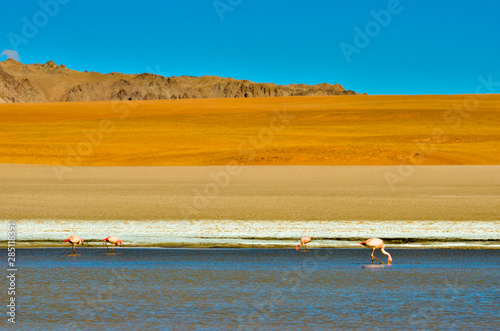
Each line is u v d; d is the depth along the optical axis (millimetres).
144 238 75000
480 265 58344
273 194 129625
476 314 41312
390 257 58719
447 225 84750
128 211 100250
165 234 77812
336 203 111500
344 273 54875
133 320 40094
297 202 113062
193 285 49875
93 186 152125
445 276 53375
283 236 76375
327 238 75125
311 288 48875
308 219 90500
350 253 65562
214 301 44844
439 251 66438
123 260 61062
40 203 111938
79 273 54594
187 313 41688
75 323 39250
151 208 104375
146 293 47188
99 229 81688
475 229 81375
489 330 37938
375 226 83875
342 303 44188
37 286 49438
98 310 42250
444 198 120625
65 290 48000
